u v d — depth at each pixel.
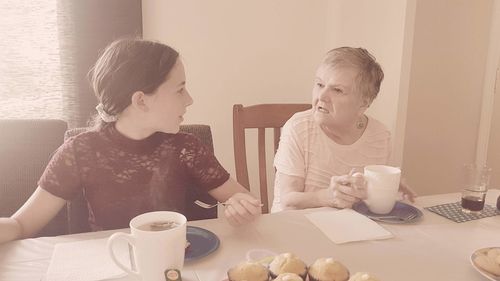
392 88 2.04
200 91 2.35
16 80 2.12
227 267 0.82
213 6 2.28
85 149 1.15
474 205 1.13
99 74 1.13
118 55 1.11
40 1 2.05
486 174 1.15
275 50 2.44
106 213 1.18
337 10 2.41
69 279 0.77
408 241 0.96
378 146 1.47
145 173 1.19
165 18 2.21
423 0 2.18
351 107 1.34
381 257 0.88
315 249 0.91
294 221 1.05
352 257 0.87
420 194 2.46
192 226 1.00
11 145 1.36
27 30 2.07
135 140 1.17
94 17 2.05
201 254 0.85
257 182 2.55
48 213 1.11
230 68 2.38
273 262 0.74
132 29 2.12
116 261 0.75
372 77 1.33
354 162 1.43
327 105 1.34
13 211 1.37
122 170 1.17
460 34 2.33
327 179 1.42
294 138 1.43
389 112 2.08
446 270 0.83
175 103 1.13
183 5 2.22
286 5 2.41
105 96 1.12
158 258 0.72
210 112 2.39
